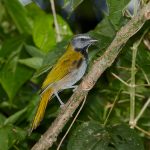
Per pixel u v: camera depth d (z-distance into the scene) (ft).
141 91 44.96
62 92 44.62
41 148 30.91
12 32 57.00
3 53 45.29
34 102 42.27
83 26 59.88
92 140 32.35
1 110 49.57
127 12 34.55
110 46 27.76
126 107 45.57
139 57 38.37
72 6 30.86
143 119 45.37
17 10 48.26
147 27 37.73
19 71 44.34
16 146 39.19
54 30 43.70
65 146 44.60
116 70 42.52
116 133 32.63
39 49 43.42
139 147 32.01
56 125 30.27
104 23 38.73
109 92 44.34
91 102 44.27
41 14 48.19
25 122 43.50
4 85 43.91
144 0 31.37
